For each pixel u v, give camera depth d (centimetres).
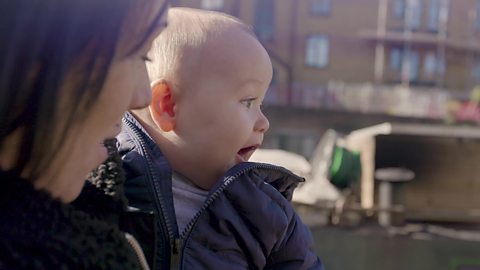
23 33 71
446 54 2609
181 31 121
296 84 2494
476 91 2470
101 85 75
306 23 2552
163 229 107
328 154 520
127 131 116
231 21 123
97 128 78
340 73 2566
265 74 123
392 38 2566
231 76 118
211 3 2488
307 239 129
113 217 91
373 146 504
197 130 119
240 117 119
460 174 507
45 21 71
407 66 2586
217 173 120
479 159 507
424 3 2608
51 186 77
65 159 76
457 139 508
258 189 117
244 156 126
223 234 112
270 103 2292
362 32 2570
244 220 115
